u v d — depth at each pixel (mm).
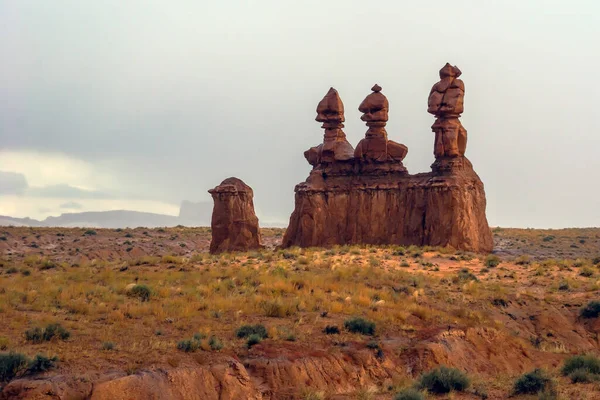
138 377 29359
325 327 41219
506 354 43375
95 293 46094
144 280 53594
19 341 34031
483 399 33438
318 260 66875
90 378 29141
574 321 52062
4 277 54375
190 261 66688
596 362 38250
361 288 52781
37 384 27953
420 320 46000
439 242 74688
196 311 42812
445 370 35031
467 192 76062
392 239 78500
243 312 43531
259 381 32438
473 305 52281
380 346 38031
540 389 33906
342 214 81062
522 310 53156
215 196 81000
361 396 32406
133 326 38656
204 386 30609
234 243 79812
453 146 77125
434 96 78000
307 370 33812
